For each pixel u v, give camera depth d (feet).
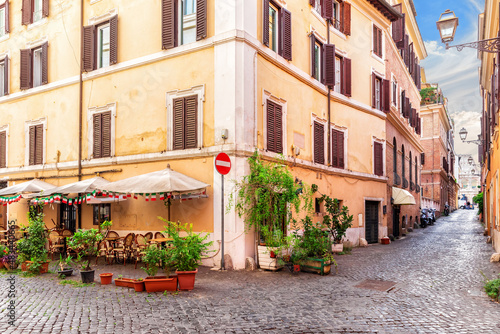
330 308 21.62
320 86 48.78
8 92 53.42
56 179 47.29
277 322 18.98
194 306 21.40
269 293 24.90
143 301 22.25
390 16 66.08
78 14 47.14
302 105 45.01
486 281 29.07
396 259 41.01
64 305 21.39
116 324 18.28
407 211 85.61
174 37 38.99
